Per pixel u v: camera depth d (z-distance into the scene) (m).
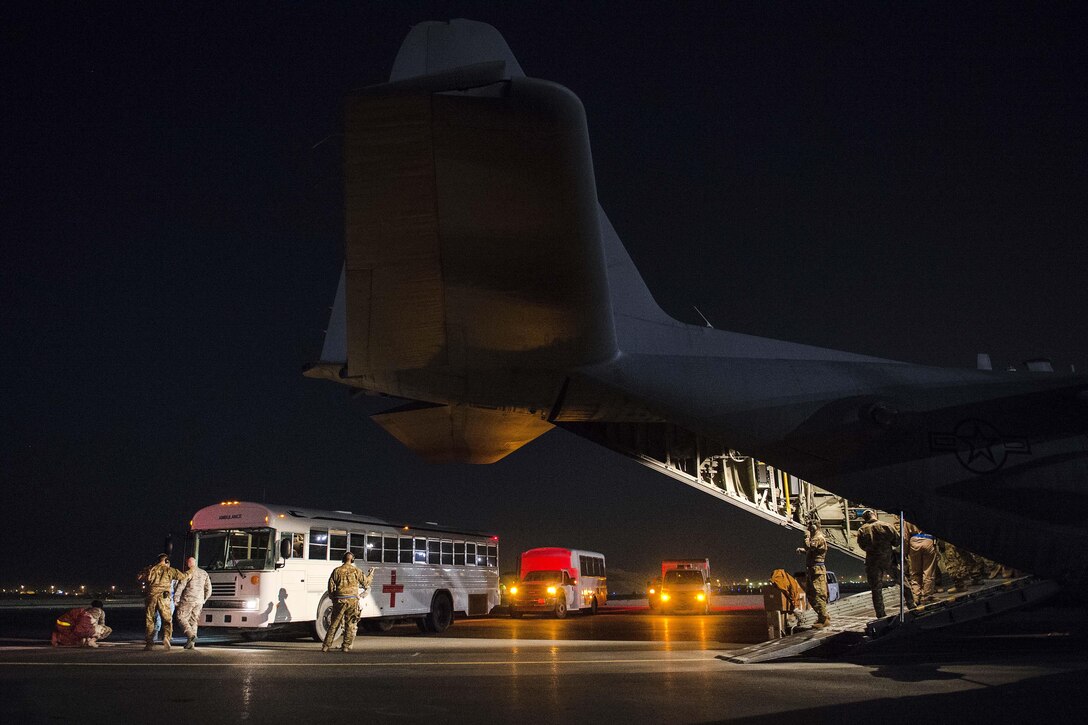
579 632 19.89
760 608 37.44
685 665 10.73
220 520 15.88
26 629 21.45
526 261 8.94
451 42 9.30
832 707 7.14
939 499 11.02
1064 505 10.88
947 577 15.36
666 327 11.79
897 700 7.52
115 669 10.09
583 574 31.55
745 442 11.31
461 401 11.60
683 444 16.33
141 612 34.03
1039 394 11.34
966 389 11.45
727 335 11.95
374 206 8.23
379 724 6.42
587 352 10.70
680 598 32.34
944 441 11.14
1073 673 9.36
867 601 14.56
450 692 8.17
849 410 11.30
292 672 9.86
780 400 11.36
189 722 6.50
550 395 11.40
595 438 15.95
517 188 8.12
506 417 13.30
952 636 15.49
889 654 12.19
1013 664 10.45
